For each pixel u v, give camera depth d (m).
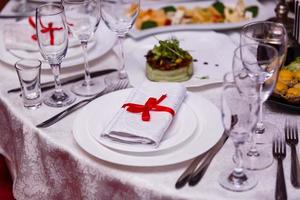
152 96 1.26
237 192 1.03
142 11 1.98
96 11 1.41
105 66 1.60
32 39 1.65
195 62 1.58
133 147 1.13
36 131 1.29
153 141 1.12
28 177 1.36
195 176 1.06
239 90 1.02
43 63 1.56
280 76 1.34
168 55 1.47
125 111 1.21
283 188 1.02
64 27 1.35
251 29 1.29
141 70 1.54
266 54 1.10
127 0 1.42
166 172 1.10
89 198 1.19
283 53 1.22
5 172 1.82
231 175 1.06
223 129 1.20
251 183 1.04
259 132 1.21
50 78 1.54
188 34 1.75
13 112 1.37
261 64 1.10
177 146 1.14
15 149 1.41
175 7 2.04
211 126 1.21
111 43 1.68
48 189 1.34
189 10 1.99
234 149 1.16
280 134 1.20
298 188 1.03
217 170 1.10
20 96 1.44
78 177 1.20
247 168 1.09
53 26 1.34
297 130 1.21
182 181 1.06
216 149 1.16
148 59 1.49
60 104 1.38
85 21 1.41
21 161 1.36
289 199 1.01
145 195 1.08
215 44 1.69
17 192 1.41
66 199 1.31
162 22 1.90
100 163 1.15
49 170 1.29
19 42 1.63
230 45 1.66
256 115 1.00
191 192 1.04
